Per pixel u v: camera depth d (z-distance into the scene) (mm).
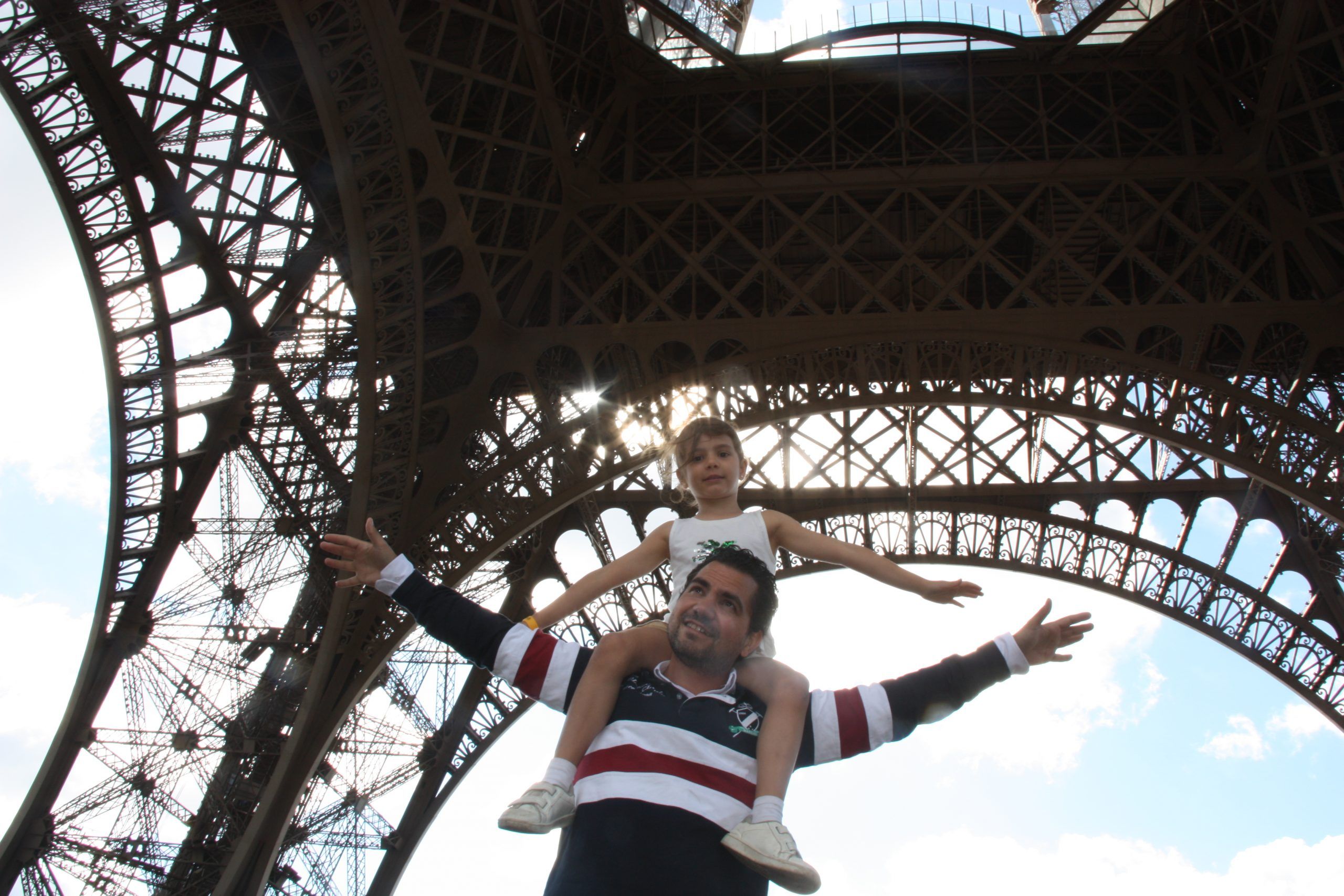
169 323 30844
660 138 39344
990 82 38344
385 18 25859
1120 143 37531
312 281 33375
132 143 28922
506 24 29578
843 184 36062
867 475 43438
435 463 31969
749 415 32812
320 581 31703
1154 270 33500
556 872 4418
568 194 35562
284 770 29359
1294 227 33656
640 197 36156
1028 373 34375
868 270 43375
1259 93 33969
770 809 4426
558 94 34906
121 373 30406
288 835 36250
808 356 33344
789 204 38062
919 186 35906
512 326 33469
